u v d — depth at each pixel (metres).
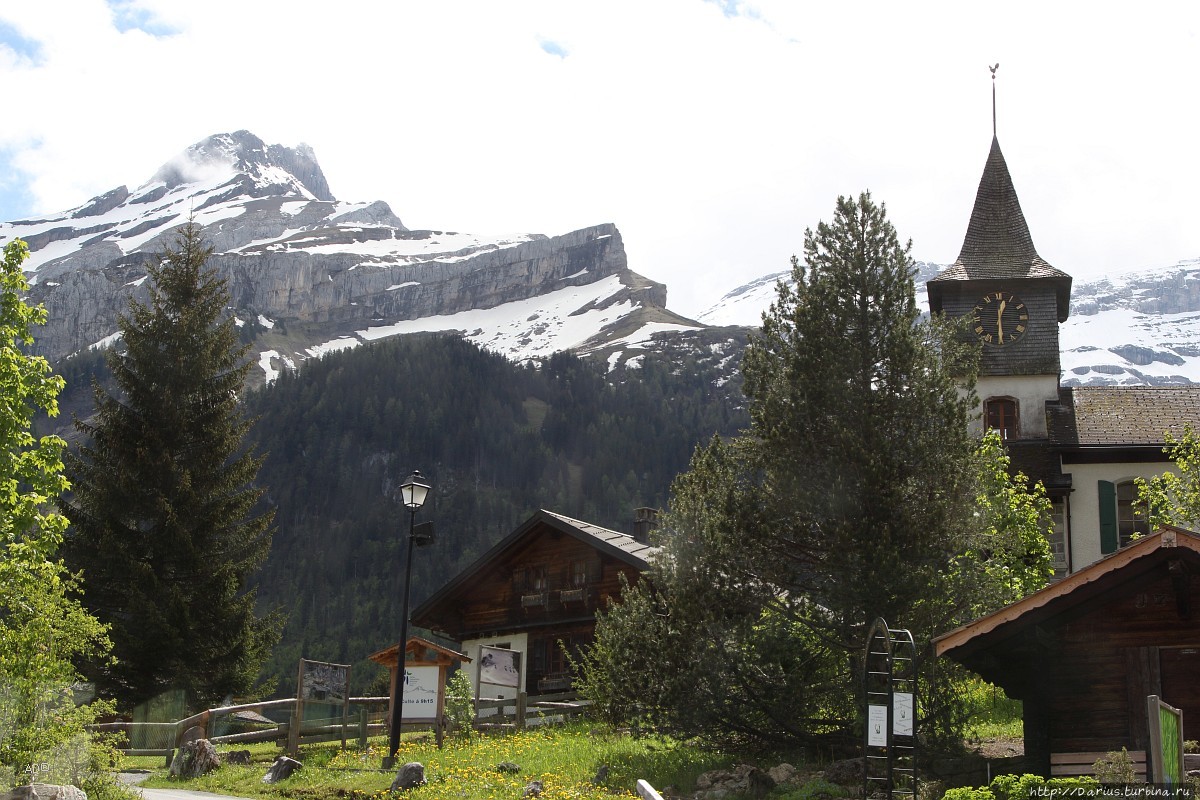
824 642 23.47
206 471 41.50
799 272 25.16
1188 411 44.72
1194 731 18.56
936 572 22.80
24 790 17.03
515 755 25.91
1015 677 19.77
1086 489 43.38
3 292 23.22
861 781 20.25
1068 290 46.78
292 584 127.56
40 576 21.17
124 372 41.84
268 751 27.53
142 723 28.77
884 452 23.03
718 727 23.36
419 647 28.89
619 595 40.53
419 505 26.94
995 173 47.72
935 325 25.05
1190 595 19.00
